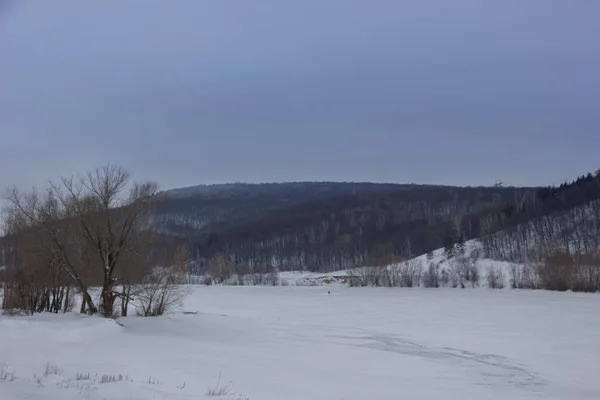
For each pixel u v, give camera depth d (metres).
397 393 18.38
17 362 17.11
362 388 18.67
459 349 30.17
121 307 37.69
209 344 26.89
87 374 14.62
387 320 45.53
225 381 17.12
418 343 32.19
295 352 26.61
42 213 35.53
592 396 19.72
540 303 60.28
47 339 23.34
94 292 36.97
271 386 17.30
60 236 35.62
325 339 32.75
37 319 29.31
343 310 55.59
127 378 14.22
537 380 22.41
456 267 104.44
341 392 17.53
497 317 47.09
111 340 25.73
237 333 32.31
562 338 34.44
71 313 34.47
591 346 31.41
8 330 23.17
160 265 38.31
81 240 35.69
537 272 87.06
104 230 35.50
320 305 61.94
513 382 21.94
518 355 28.34
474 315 49.03
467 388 20.42
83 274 36.06
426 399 17.83
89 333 26.52
